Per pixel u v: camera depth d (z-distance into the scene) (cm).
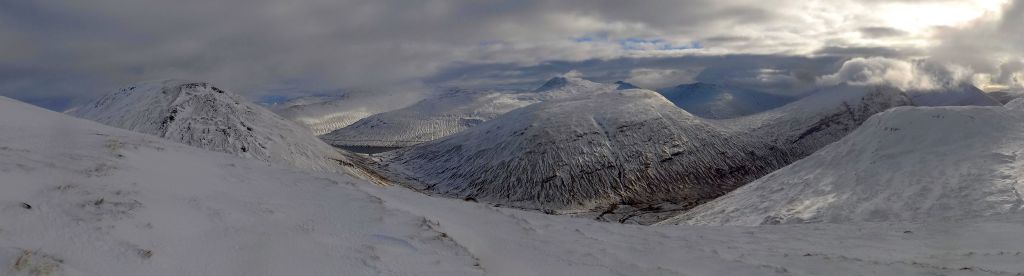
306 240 1048
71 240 832
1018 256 1506
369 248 1056
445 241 1201
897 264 1459
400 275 954
